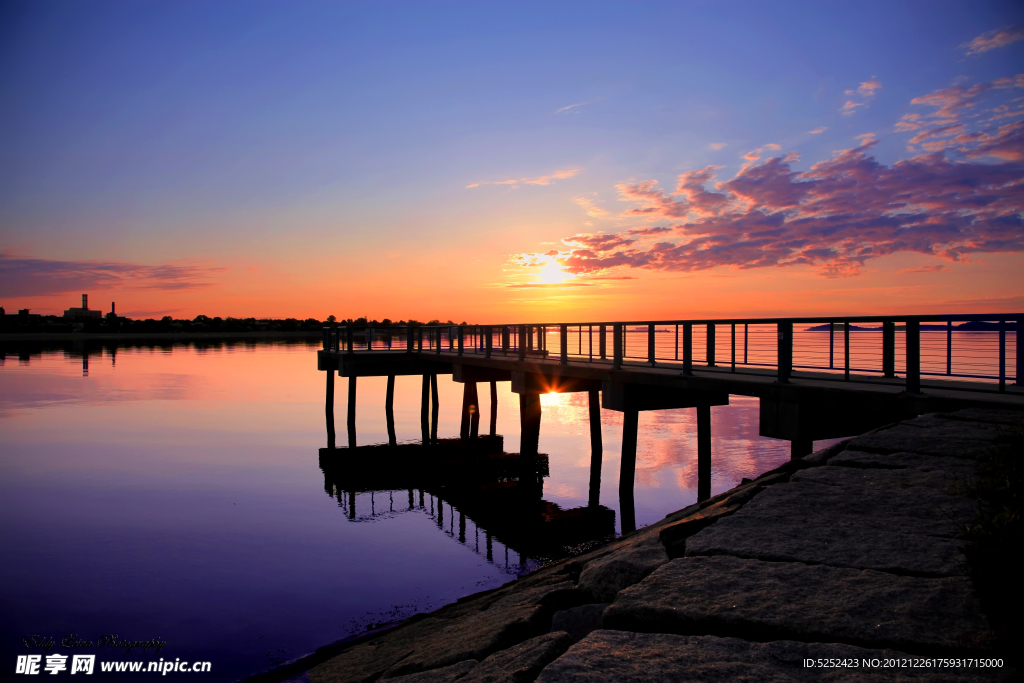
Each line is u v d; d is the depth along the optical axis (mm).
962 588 2562
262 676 6379
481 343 28156
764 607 2514
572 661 2213
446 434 27453
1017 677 1970
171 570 11172
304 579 10773
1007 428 5676
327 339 29828
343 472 19938
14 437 25250
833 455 5152
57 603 9734
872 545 3092
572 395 45125
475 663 3070
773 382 10617
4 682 7359
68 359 76562
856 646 2209
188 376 54281
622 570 3293
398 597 9961
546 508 15523
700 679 2057
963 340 15664
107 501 15984
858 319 9648
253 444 24438
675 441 23250
